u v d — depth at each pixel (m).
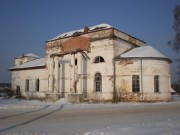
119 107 20.36
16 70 39.06
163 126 9.34
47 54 34.31
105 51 28.27
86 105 22.75
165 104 23.66
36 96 35.09
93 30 29.45
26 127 10.20
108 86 27.61
